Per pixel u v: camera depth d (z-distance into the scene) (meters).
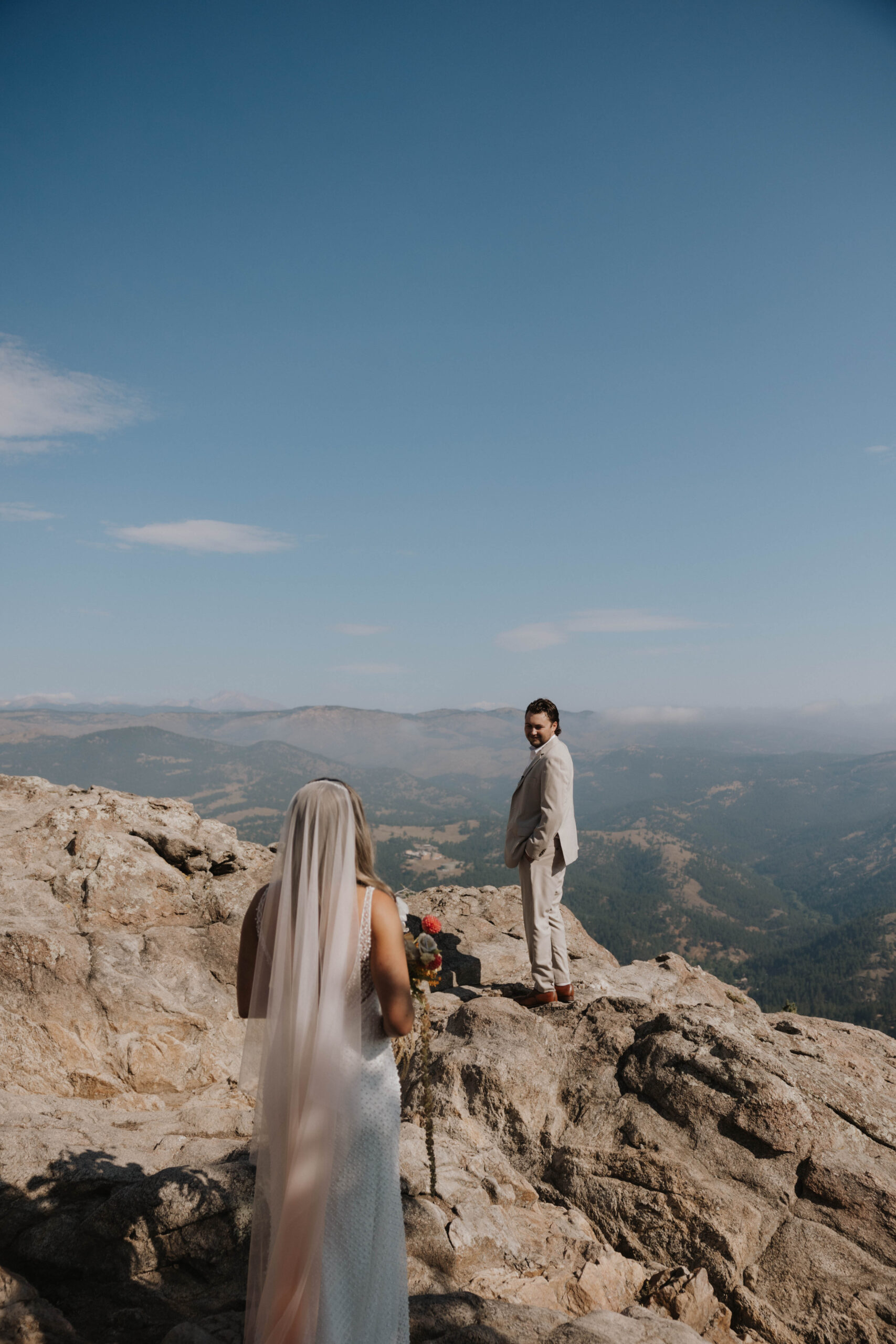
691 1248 4.41
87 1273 3.68
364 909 2.98
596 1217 4.73
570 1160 5.01
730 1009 6.71
